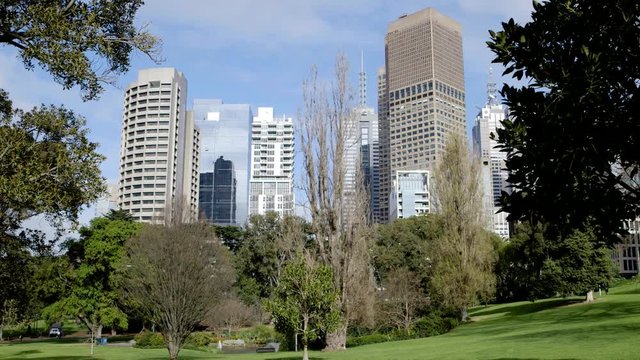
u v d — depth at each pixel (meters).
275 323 23.16
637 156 4.86
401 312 40.69
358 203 30.62
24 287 14.07
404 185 150.00
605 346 17.56
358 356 23.22
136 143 114.25
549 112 4.97
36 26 8.46
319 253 30.92
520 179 5.50
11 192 8.85
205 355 33.03
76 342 48.88
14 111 10.68
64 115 10.85
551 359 15.53
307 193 30.91
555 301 49.34
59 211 10.09
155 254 25.42
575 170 5.00
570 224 5.45
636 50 4.76
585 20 4.98
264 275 66.88
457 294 41.19
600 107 4.78
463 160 43.59
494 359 16.89
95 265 47.31
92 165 10.16
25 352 33.78
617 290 57.97
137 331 62.41
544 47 5.20
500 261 54.59
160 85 115.31
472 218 42.56
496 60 5.52
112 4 9.62
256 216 68.62
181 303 23.98
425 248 55.75
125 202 113.12
